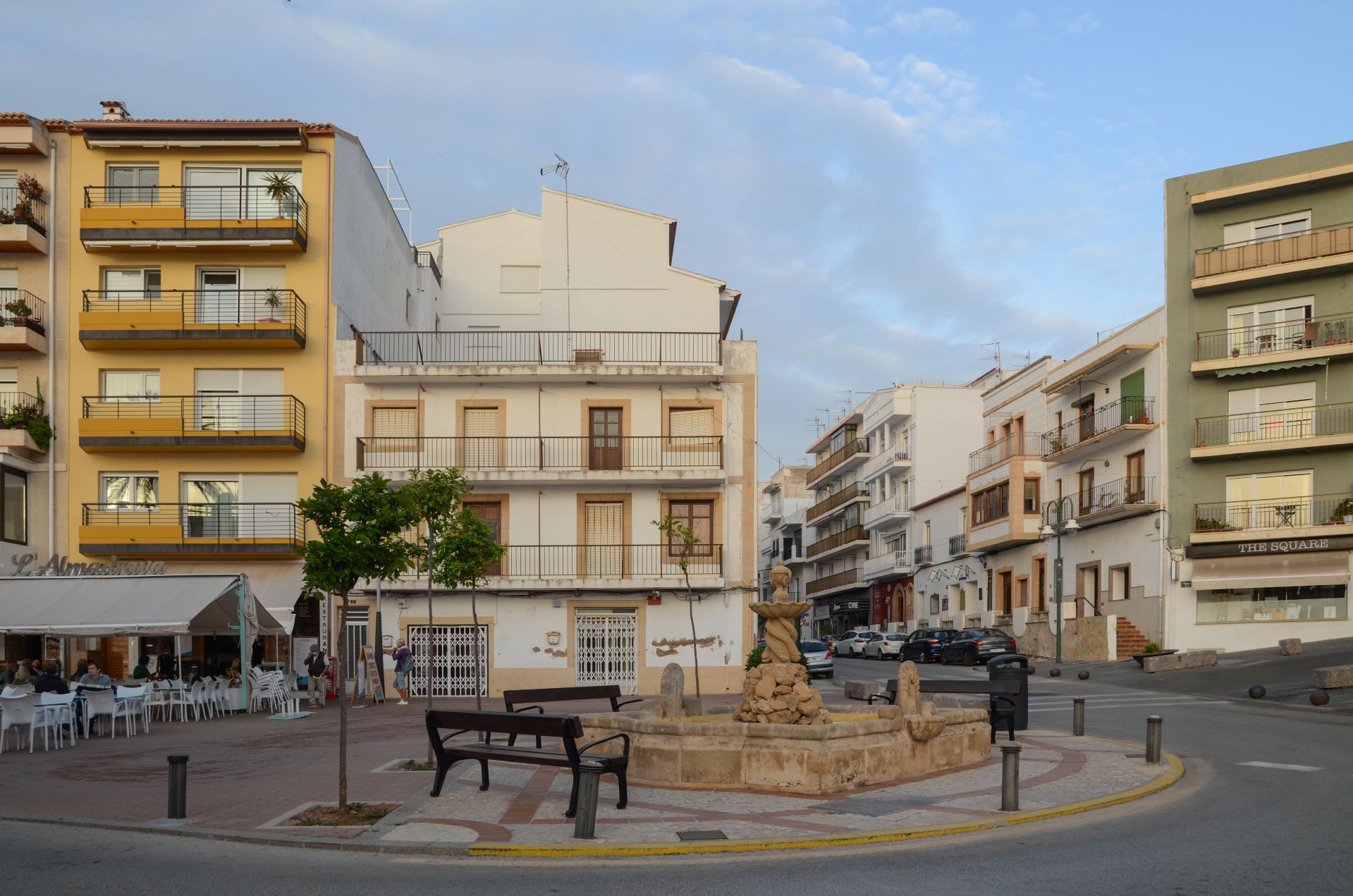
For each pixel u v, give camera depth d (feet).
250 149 113.91
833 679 129.90
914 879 28.25
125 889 27.48
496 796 41.09
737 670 111.96
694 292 136.15
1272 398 125.80
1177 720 70.69
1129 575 135.85
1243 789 42.50
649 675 111.55
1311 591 121.19
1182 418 129.70
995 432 186.70
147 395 113.19
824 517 264.11
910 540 212.84
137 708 72.59
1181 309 130.93
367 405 114.11
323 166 114.73
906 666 46.85
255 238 111.14
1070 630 142.82
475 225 149.59
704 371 113.09
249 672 88.58
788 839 32.76
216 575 84.69
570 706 89.76
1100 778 44.16
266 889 27.53
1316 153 123.85
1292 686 89.25
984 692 62.85
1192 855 30.60
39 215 113.60
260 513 111.75
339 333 115.55
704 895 26.81
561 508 114.11
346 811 37.73
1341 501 119.85
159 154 113.39
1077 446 144.87
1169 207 132.98
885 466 219.82
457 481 72.49
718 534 113.39
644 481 113.09
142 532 108.58
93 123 112.16
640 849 31.89
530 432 115.03
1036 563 160.76
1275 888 26.99
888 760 43.62
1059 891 26.86
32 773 50.08
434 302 146.20
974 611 182.29
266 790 43.57
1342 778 45.16
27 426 110.11
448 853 32.04
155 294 113.50
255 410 112.57
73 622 77.20
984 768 47.14
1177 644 126.41
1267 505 123.95
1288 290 124.98
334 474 113.29
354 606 110.63
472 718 39.91
